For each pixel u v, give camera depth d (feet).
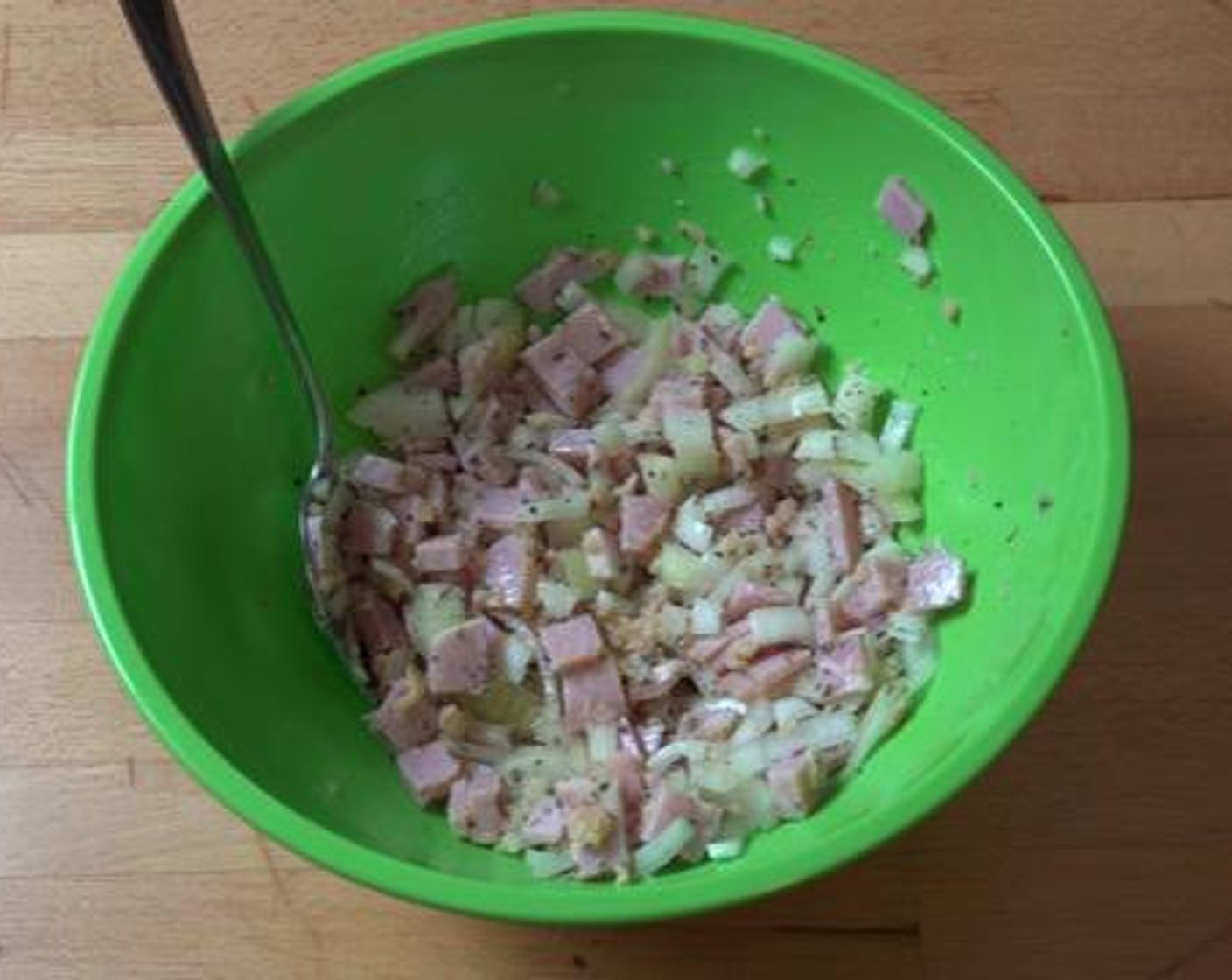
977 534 1.06
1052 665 0.86
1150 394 1.15
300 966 1.00
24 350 1.18
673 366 1.17
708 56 1.06
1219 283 1.18
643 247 1.19
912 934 1.00
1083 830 1.03
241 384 1.07
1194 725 1.05
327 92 1.02
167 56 0.85
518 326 1.19
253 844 1.03
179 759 0.85
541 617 1.09
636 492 1.13
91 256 1.20
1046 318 0.99
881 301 1.13
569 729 1.05
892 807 0.84
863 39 1.26
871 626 1.06
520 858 0.99
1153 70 1.25
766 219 1.15
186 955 1.00
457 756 1.04
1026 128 1.23
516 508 1.12
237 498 1.07
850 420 1.13
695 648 1.07
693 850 0.97
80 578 0.93
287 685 1.04
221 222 0.99
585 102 1.10
